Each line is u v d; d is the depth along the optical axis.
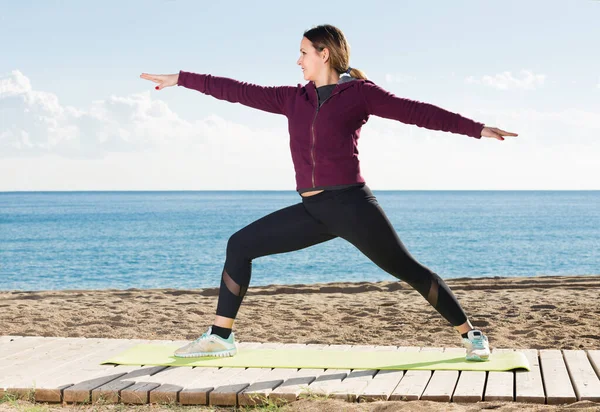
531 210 123.19
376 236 4.29
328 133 4.23
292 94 4.48
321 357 4.94
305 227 4.46
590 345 6.52
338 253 34.62
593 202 196.25
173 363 4.77
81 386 4.25
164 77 4.74
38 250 38.41
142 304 10.01
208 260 31.69
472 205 161.50
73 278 24.45
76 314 8.73
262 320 8.27
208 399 4.09
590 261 30.64
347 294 11.52
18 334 7.31
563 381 4.20
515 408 3.66
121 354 5.08
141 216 98.50
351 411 3.68
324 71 4.35
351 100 4.21
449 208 136.88
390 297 10.74
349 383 4.25
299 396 4.04
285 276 24.27
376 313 8.83
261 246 4.57
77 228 65.69
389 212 111.94
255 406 4.02
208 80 4.68
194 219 88.00
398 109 4.15
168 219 87.94
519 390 4.02
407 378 4.35
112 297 11.55
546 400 3.88
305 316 8.58
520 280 14.58
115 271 26.86
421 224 71.31
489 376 4.38
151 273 26.03
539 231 57.78
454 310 4.61
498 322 7.89
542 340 6.80
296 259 31.12
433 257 33.12
